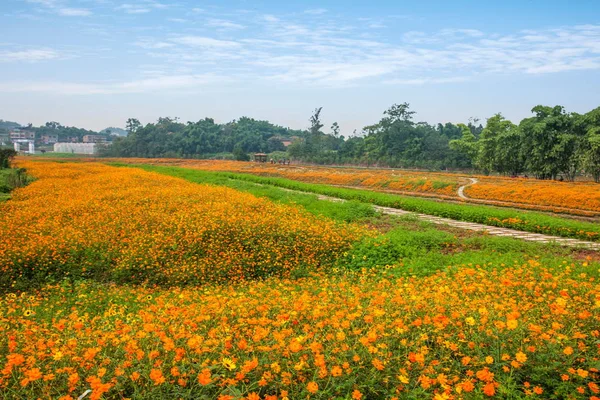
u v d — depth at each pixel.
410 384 3.50
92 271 9.62
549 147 34.19
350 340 3.96
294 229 11.69
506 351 3.76
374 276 8.73
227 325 4.40
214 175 33.06
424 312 4.64
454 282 6.64
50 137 139.62
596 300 4.54
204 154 84.31
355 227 12.81
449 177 35.53
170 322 4.67
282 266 10.10
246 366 3.37
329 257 10.64
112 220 12.72
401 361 3.81
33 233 11.34
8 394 3.47
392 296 5.44
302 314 4.72
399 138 64.94
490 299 5.23
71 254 9.90
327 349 3.76
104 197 16.70
